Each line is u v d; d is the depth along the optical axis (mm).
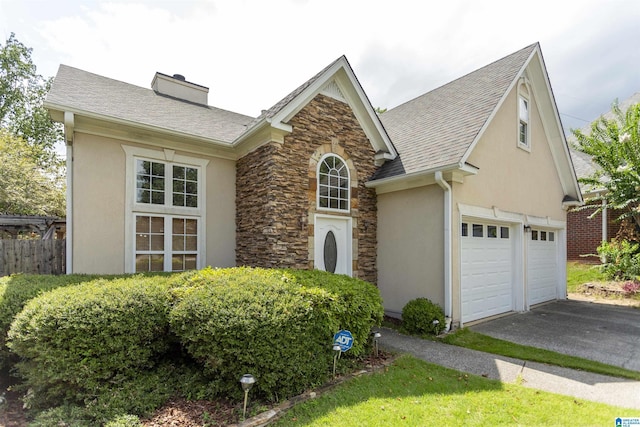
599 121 12820
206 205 7938
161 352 4172
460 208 7160
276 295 3977
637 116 10883
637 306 9445
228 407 3467
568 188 11273
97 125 6469
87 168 6426
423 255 7418
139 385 3686
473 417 3355
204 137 7469
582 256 13422
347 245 8109
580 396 3945
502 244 8695
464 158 6527
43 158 20344
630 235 11703
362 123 8562
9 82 20531
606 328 7117
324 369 4094
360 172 8438
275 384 3590
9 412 3490
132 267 6812
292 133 7215
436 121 8891
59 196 13820
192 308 3688
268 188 6945
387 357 5133
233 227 8344
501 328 7098
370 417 3307
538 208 9953
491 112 7355
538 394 3928
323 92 7844
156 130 6844
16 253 6918
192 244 7730
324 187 7746
